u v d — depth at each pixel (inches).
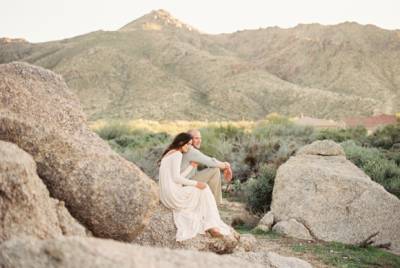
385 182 560.1
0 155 139.9
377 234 348.2
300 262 230.8
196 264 102.5
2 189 134.3
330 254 312.2
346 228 352.8
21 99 209.5
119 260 89.9
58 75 236.4
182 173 253.4
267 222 386.9
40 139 177.6
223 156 735.1
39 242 93.6
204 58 5073.8
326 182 377.7
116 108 3641.7
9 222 134.0
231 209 478.0
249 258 226.2
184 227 230.2
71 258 87.8
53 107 216.2
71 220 161.2
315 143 449.1
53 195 175.6
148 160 682.2
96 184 177.3
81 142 187.5
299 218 370.0
